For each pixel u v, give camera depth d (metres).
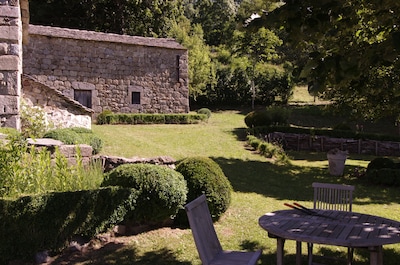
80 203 4.88
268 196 8.53
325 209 4.57
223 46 42.47
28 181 5.04
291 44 2.89
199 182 5.90
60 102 12.18
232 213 6.73
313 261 4.78
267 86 32.97
